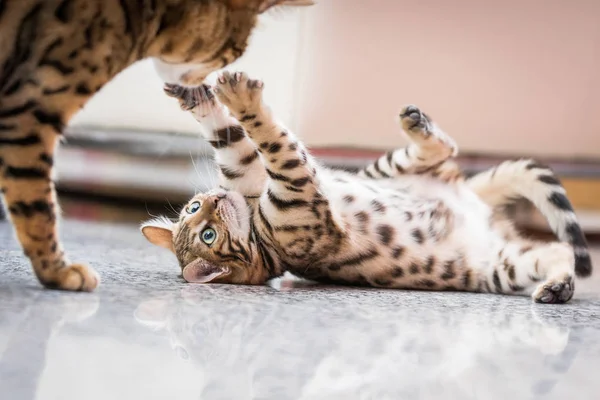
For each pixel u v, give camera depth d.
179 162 1.73
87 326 0.84
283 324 0.89
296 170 1.09
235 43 1.01
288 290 1.09
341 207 1.15
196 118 1.18
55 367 0.74
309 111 1.67
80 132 1.73
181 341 0.82
